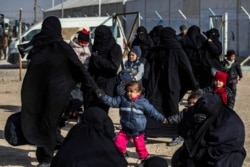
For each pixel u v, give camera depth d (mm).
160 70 9078
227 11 36562
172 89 8945
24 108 7477
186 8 38531
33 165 8148
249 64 27766
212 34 12391
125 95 7977
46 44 7551
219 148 5699
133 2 43281
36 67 7484
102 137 4918
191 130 5891
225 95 7102
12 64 30062
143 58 9453
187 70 8984
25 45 7738
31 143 7422
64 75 7516
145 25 41719
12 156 8664
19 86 18578
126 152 8375
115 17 24000
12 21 57031
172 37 9109
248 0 35688
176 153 6078
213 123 5777
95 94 8070
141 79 9148
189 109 6000
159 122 8328
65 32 27062
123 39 24156
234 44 36125
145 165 4566
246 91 17359
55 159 4863
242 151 5801
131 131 7938
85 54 10484
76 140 4879
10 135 7504
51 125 7445
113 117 12062
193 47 12438
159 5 40469
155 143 9555
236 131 5715
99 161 4793
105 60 8766
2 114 12656
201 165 5852
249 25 35406
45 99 7434
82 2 56938
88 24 27438
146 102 7941
